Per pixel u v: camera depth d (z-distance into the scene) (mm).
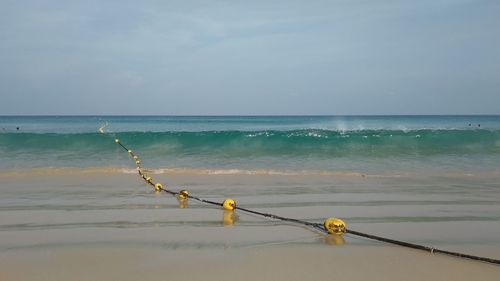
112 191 8797
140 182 10023
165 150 16812
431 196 8242
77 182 9992
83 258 4477
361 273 4055
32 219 6258
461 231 5699
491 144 17828
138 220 6215
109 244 4984
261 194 8469
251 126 55219
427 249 4730
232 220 6242
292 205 7410
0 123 72188
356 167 12891
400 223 6141
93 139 18328
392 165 13367
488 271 4121
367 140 18219
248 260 4418
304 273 4047
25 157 15086
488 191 8828
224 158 15016
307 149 16797
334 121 85625
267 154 15922
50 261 4379
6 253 4637
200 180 10289
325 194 8461
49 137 18000
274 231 5613
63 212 6746
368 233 5598
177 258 4477
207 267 4199
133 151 16578
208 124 64875
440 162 14094
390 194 8469
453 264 4316
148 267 4203
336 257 4523
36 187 9266
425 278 3941
